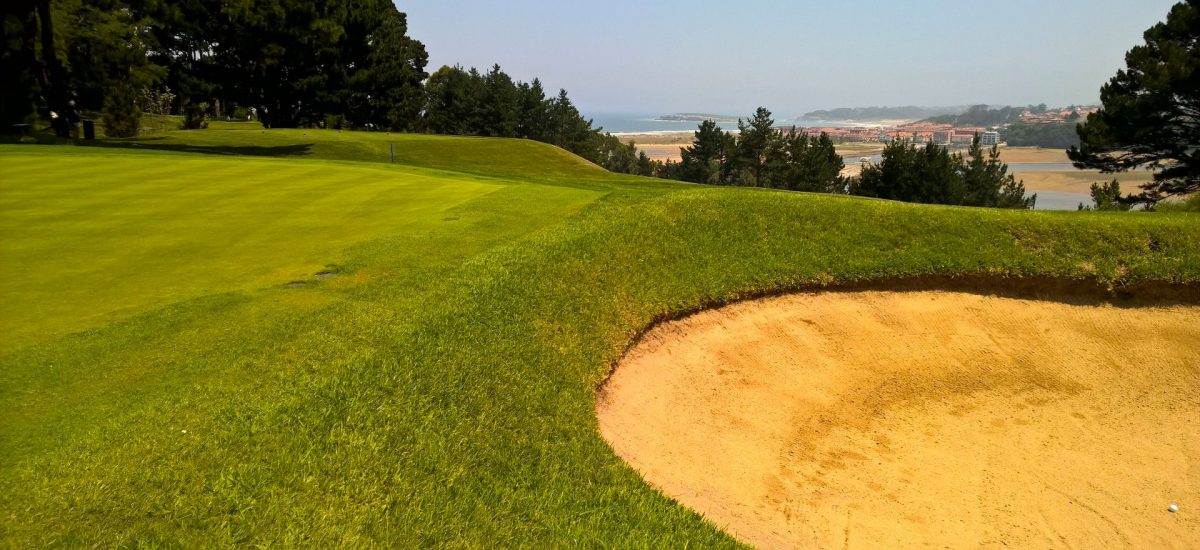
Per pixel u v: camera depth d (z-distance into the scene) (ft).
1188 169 96.84
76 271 27.48
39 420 16.12
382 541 12.97
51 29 91.04
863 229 37.01
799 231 36.50
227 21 116.57
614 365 24.49
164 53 137.39
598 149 301.43
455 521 13.89
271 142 104.99
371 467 14.88
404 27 226.17
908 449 25.52
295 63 124.77
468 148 116.88
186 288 25.80
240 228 35.53
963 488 23.47
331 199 43.80
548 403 19.52
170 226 35.32
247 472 14.20
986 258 34.86
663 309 28.48
